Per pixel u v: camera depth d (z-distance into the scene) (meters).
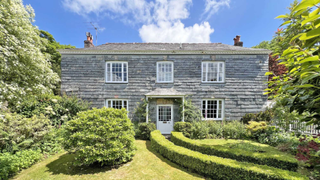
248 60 8.91
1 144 4.59
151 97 8.72
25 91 4.93
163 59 8.95
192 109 8.66
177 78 8.95
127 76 8.92
